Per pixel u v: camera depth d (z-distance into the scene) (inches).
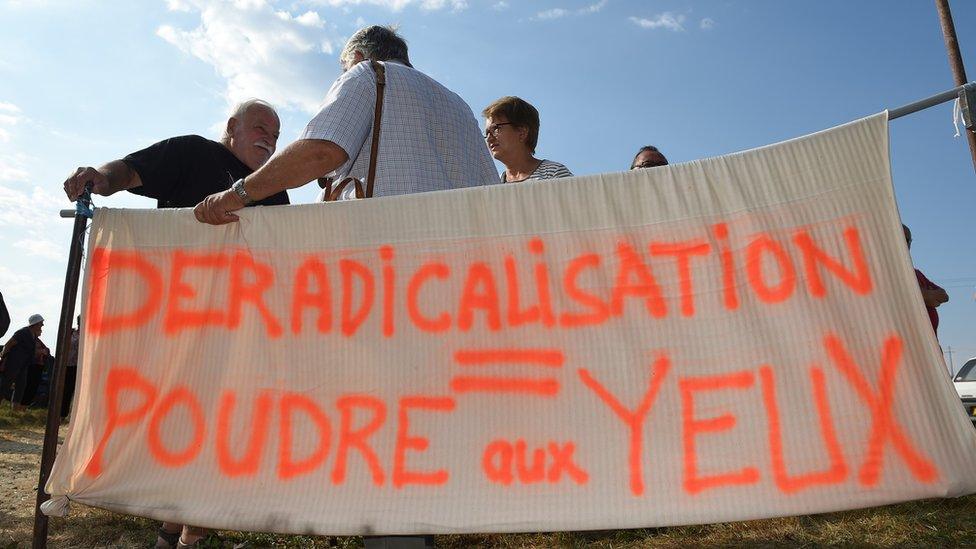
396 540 93.9
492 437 93.4
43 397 513.0
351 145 103.0
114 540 139.6
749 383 89.6
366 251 102.7
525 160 159.6
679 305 93.7
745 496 86.2
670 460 89.0
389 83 108.7
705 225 95.1
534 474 91.3
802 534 131.2
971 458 82.5
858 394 86.8
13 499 176.9
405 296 100.3
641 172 98.2
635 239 96.5
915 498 82.5
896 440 84.7
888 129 92.1
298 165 100.6
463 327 97.7
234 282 105.8
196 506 96.9
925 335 86.7
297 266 104.3
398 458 94.7
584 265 96.9
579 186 99.2
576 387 93.4
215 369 103.0
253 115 142.6
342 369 99.5
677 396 91.0
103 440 103.0
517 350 95.8
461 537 141.9
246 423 100.0
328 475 95.8
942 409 84.7
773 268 92.0
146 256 109.0
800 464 86.0
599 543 135.1
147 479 99.9
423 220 102.0
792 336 89.8
